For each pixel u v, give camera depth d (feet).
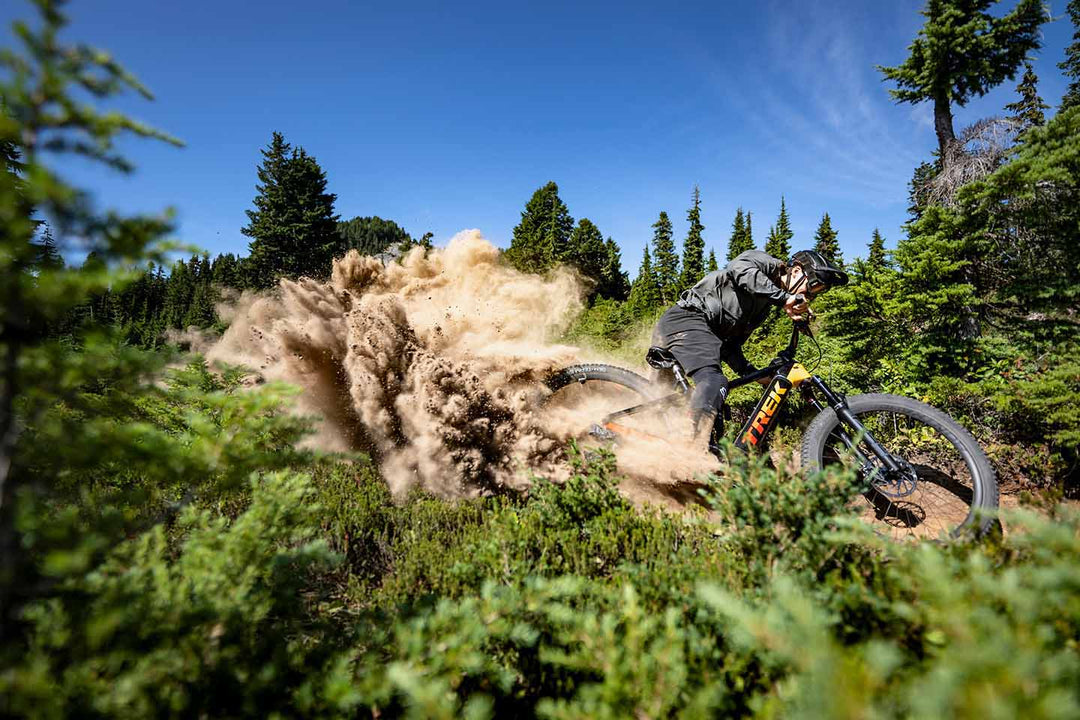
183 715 3.50
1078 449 11.70
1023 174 15.88
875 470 9.51
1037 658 2.33
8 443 3.43
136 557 4.40
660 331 12.33
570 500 8.17
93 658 3.33
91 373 3.79
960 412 15.66
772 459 11.15
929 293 18.93
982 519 7.94
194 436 6.27
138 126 3.57
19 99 3.25
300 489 5.74
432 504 9.64
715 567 5.87
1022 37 30.07
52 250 3.50
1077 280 15.17
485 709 3.05
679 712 3.29
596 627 3.75
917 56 31.68
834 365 22.47
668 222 179.63
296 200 141.79
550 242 165.99
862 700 2.19
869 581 4.83
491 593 4.51
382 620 5.22
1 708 2.76
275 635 4.48
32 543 3.49
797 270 10.84
